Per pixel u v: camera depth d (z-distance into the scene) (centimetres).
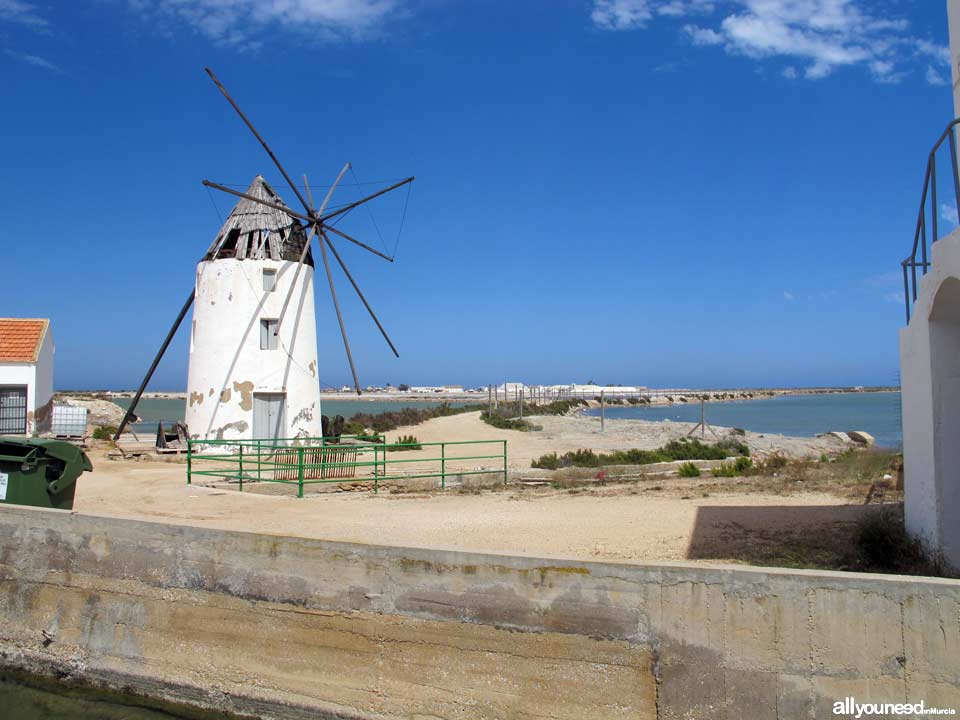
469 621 726
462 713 723
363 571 771
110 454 2436
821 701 615
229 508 1415
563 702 690
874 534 930
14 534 969
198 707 834
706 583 650
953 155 803
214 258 2619
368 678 762
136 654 877
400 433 3791
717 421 6794
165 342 2664
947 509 846
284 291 2598
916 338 915
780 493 1497
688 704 652
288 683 796
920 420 905
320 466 1825
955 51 845
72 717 827
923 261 885
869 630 606
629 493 1569
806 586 623
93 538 918
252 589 823
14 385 2636
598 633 682
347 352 2612
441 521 1258
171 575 867
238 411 2494
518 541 1080
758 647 634
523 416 5250
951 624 586
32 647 937
